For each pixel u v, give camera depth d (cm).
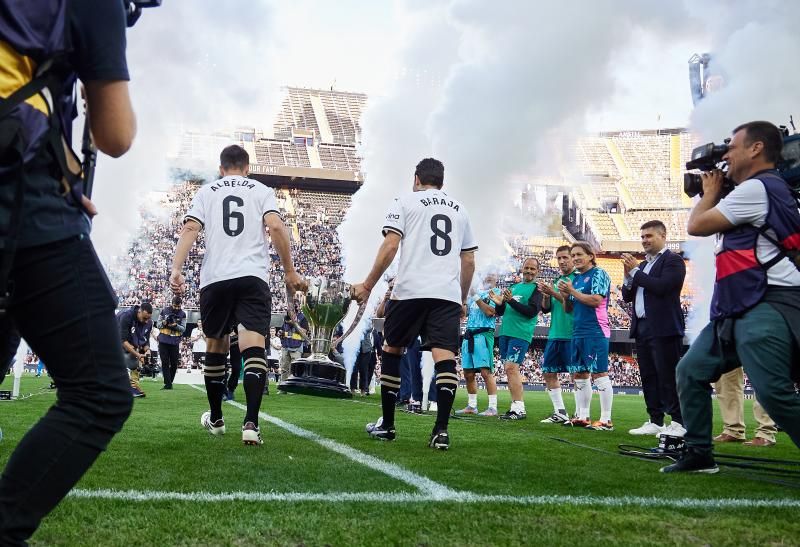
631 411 1103
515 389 793
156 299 3538
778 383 286
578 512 237
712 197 324
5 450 345
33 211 141
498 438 505
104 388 151
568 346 738
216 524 204
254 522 208
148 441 407
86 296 149
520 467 348
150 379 1673
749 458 427
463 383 2548
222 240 421
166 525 202
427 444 441
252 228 427
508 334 795
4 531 141
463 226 455
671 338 563
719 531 216
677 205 4862
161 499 237
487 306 796
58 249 145
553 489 284
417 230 439
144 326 988
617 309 3903
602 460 392
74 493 242
